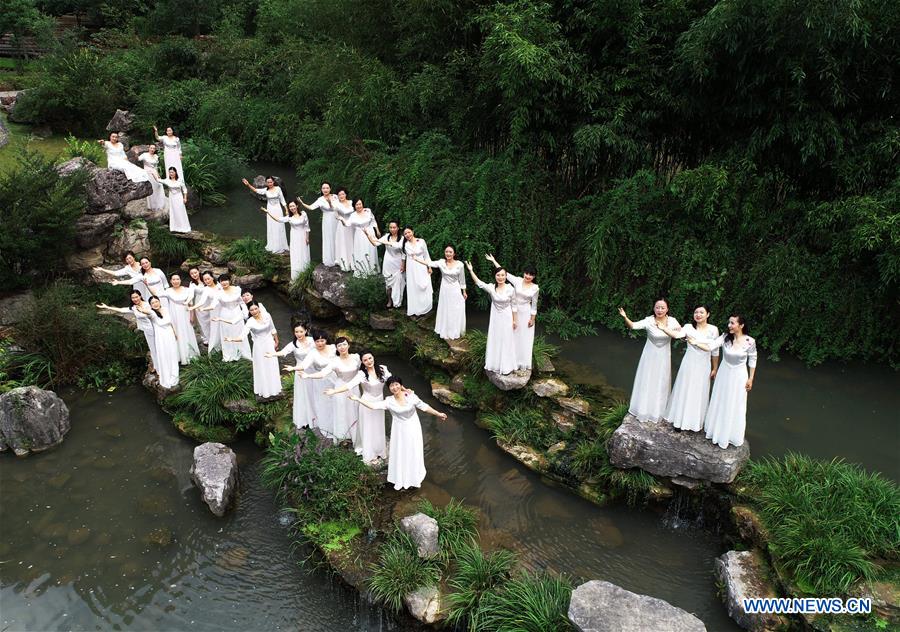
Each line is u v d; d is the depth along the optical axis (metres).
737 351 8.13
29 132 22.25
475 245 13.05
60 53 24.55
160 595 8.00
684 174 11.80
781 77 10.90
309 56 19.66
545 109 12.89
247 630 7.56
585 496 9.27
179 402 11.10
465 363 11.50
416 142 14.95
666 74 12.30
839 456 9.37
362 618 7.77
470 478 9.63
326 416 10.01
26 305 12.51
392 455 8.96
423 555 7.93
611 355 11.98
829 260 11.45
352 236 13.78
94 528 9.01
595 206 13.05
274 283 15.26
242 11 29.20
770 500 8.15
